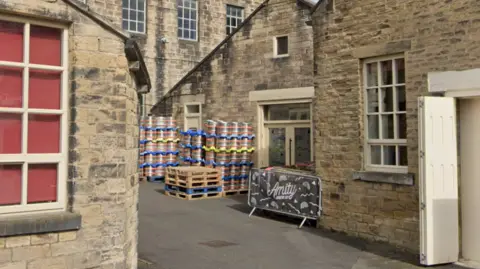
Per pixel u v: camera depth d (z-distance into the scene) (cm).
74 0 528
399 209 843
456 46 766
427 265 732
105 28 554
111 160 555
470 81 738
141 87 680
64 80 534
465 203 764
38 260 505
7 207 499
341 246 865
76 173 531
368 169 916
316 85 1009
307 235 951
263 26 1591
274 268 734
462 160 769
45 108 526
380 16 886
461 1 762
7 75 505
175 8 2095
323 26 995
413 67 829
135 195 658
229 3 2269
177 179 1420
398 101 877
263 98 1581
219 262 762
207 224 1053
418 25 823
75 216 522
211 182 1460
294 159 1514
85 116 539
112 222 555
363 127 925
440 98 751
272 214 1168
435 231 733
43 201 525
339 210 959
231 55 1683
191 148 1636
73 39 534
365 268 736
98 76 548
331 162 976
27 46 511
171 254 804
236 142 1526
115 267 555
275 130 1575
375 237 886
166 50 2058
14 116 508
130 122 605
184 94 1839
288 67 1520
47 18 516
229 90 1688
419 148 741
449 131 755
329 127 980
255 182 1144
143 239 905
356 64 928
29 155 510
